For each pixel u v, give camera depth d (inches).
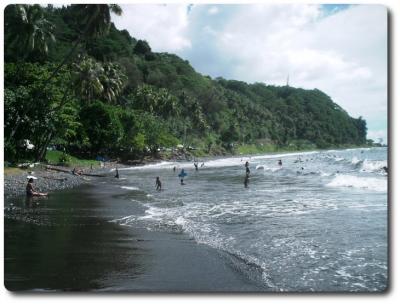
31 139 1780.3
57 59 3373.5
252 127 6683.1
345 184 1254.3
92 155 2613.2
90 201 932.0
